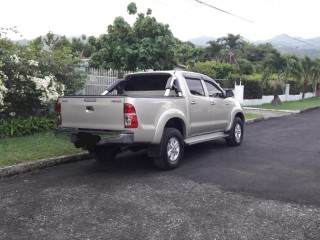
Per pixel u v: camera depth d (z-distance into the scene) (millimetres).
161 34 17500
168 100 7109
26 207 5008
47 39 22969
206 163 7805
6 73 9734
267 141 10961
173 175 6758
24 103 10445
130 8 17609
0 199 5328
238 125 10094
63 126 7078
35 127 9891
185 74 8172
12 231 4246
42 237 4094
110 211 4875
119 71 15500
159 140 6758
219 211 4906
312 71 34094
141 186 6023
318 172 7094
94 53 17766
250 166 7559
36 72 10312
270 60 25828
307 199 5438
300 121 17312
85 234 4168
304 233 4234
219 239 4062
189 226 4406
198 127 8172
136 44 16953
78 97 6789
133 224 4453
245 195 5598
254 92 25375
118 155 8625
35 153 7691
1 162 6855
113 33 17344
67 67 11695
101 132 6461
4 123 9430
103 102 6496
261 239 4066
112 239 4047
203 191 5777
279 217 4711
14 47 10930
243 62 44125
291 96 34375
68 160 7730
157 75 8125
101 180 6387
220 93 9477
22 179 6418
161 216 4715
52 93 10227
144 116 6477
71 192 5676
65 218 4633
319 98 40219
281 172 7070
